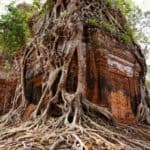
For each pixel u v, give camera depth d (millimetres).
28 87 9922
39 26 10422
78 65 8328
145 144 7016
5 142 6648
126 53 9625
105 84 8617
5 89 12461
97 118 7742
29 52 10125
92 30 8969
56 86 8320
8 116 9562
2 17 13422
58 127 7168
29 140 6426
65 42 8844
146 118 9523
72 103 7672
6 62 14031
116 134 6961
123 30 10156
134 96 9656
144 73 10273
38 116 8062
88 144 6160
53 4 10109
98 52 8703
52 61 8672
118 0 12594
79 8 9266
